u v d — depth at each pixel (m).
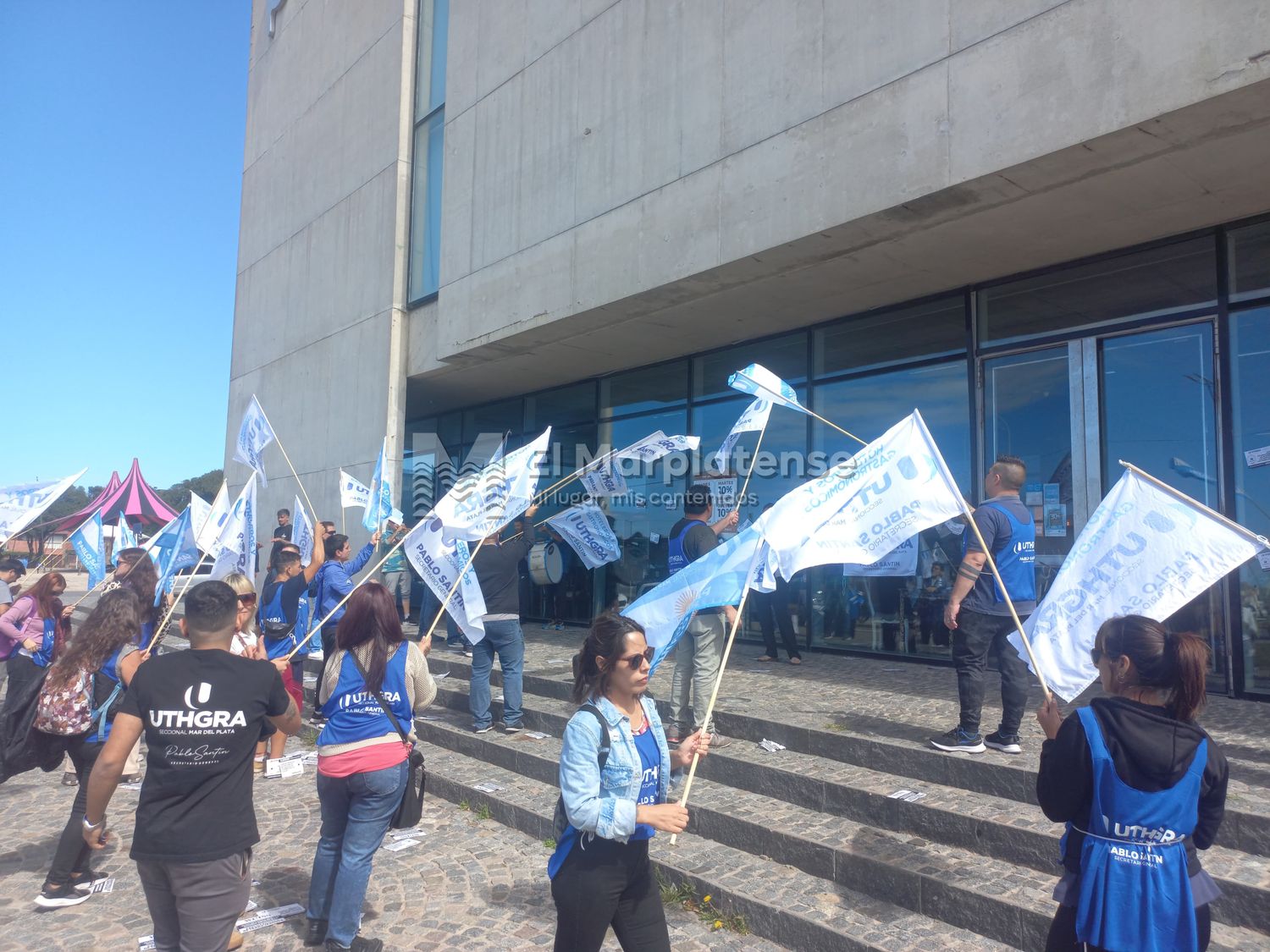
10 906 4.45
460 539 5.52
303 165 14.53
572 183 9.06
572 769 2.71
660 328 9.44
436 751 6.85
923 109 6.10
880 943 3.58
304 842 5.31
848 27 6.62
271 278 15.22
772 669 7.84
